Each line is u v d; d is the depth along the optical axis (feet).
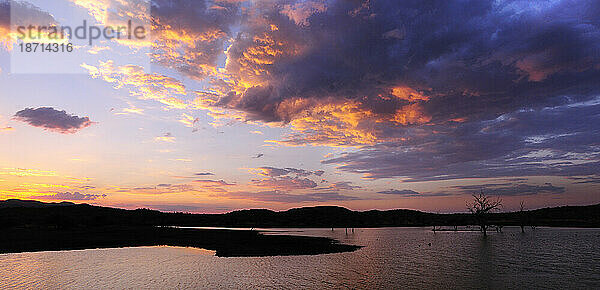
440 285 116.26
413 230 518.78
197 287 115.24
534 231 416.87
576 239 294.66
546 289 110.01
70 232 388.16
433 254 200.64
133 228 481.05
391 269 148.36
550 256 186.91
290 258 186.50
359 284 118.62
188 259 183.42
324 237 354.33
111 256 197.36
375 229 568.00
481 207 357.82
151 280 127.13
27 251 222.89
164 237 332.19
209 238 323.37
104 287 116.26
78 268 155.02
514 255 192.13
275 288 113.50
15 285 120.47
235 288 113.60
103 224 558.15
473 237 335.47
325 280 125.39
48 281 126.31
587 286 114.01
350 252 213.05
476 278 127.34
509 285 115.96
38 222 508.12
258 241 294.87
